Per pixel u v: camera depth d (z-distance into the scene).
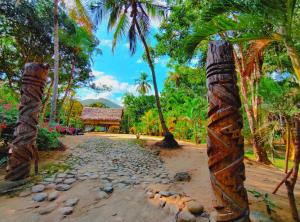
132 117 30.12
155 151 9.18
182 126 16.66
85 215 3.34
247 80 9.57
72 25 14.13
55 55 10.77
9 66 14.41
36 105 4.66
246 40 3.99
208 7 4.16
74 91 21.36
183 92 21.86
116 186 4.44
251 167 7.38
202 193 4.11
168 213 3.28
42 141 6.81
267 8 3.44
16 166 4.33
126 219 3.21
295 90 4.71
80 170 5.50
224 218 2.26
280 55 6.82
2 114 5.66
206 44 8.79
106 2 10.37
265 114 6.03
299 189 5.18
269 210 3.26
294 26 3.77
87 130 25.03
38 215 3.32
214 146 2.42
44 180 4.58
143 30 10.92
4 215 3.28
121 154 8.21
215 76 2.53
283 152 13.28
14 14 11.02
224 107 2.42
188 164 7.35
